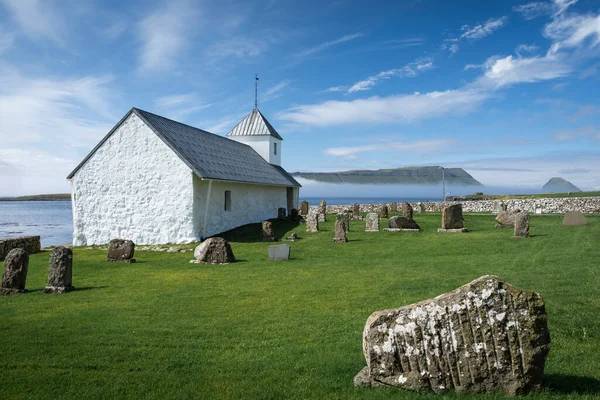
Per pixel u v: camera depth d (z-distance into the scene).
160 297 10.90
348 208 47.56
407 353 4.95
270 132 42.66
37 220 64.06
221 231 26.66
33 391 5.71
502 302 4.76
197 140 29.08
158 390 5.62
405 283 11.28
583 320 7.42
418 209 45.25
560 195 62.00
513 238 20.20
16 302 10.70
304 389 5.42
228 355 6.74
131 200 24.30
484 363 4.74
